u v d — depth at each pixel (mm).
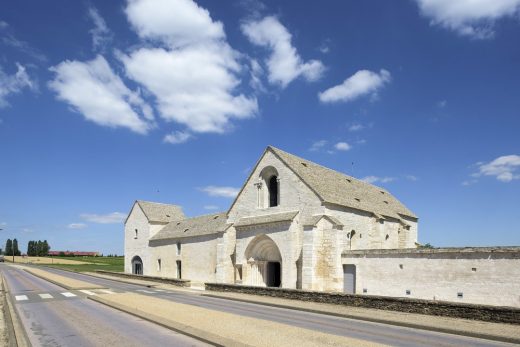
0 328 16438
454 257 26547
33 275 60500
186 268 53812
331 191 37812
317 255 33594
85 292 32469
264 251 38875
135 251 64625
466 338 15531
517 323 17516
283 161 38469
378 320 19375
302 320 19609
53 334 15562
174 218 66062
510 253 23953
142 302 24547
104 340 14297
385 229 43781
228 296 31156
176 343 13656
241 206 42406
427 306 20844
